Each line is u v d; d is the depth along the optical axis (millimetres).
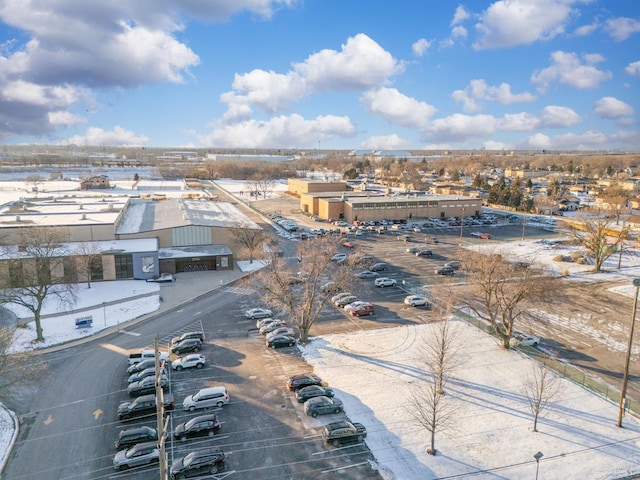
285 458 31594
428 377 42344
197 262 77562
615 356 47875
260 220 124688
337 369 43875
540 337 52281
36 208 93250
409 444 33219
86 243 72750
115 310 59000
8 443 32906
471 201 136750
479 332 52906
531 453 32531
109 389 40469
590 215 124188
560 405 38438
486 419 36281
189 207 106375
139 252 71438
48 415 36594
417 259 87312
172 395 37625
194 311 59094
